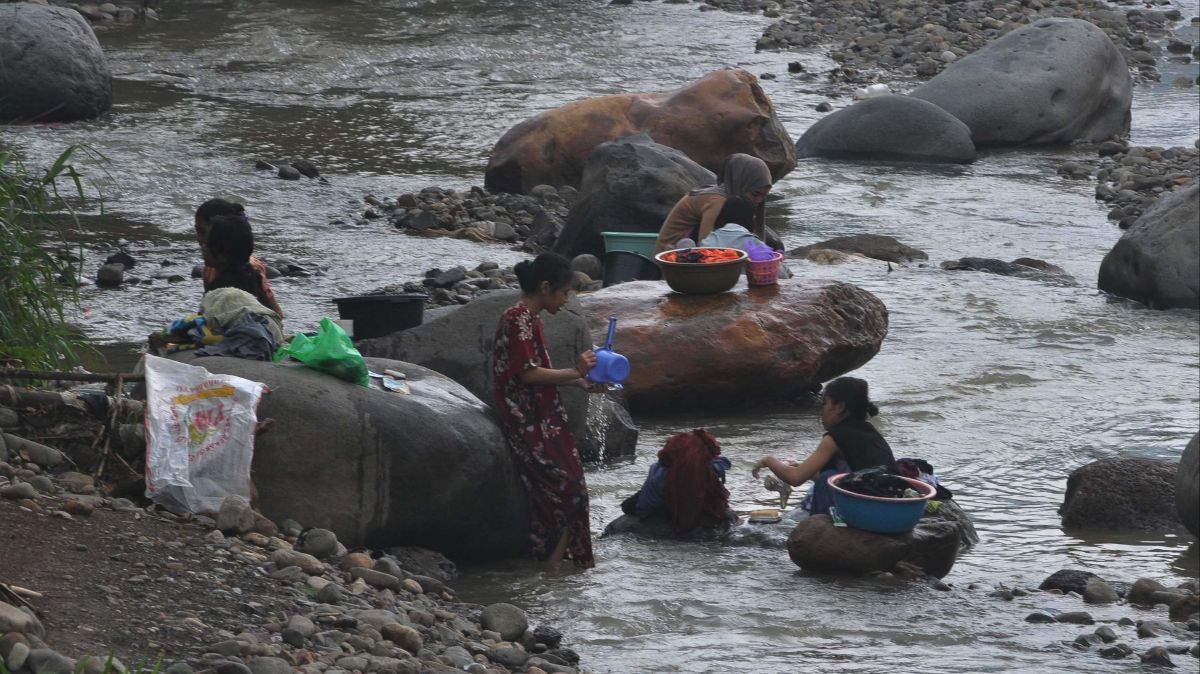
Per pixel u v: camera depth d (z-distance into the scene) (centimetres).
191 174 6806
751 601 2695
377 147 7856
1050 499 3438
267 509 2659
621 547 3044
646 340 4006
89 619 2020
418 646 2222
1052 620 2625
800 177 7788
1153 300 5397
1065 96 8831
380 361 3009
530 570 2869
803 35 11844
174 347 2875
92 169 6694
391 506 2725
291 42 10506
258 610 2208
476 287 5150
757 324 4028
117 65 9600
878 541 2839
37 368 3048
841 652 2423
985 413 4072
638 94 7306
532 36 11400
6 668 1781
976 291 5538
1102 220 6950
